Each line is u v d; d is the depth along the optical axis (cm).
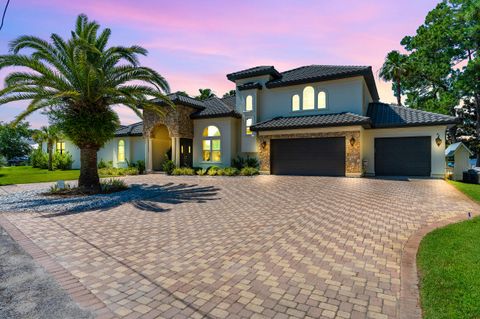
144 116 2561
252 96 2348
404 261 493
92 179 1416
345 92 2022
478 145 3544
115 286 422
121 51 1391
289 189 1348
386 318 328
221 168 2258
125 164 2970
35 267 497
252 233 677
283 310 347
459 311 321
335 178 1752
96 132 1377
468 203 969
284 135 2031
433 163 1788
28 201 1152
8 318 340
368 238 620
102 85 1386
